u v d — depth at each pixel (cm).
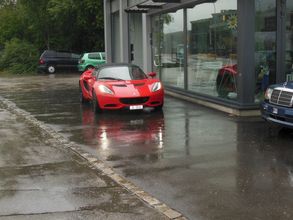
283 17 1209
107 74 1430
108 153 867
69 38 4206
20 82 2831
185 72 1590
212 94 1402
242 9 1178
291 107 926
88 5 3769
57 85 2519
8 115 1397
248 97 1200
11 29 4562
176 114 1291
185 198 607
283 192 621
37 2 4169
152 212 560
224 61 1316
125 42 2300
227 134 998
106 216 548
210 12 1389
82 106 1559
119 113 1352
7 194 633
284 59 1223
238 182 668
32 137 1038
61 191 645
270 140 930
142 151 874
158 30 1859
